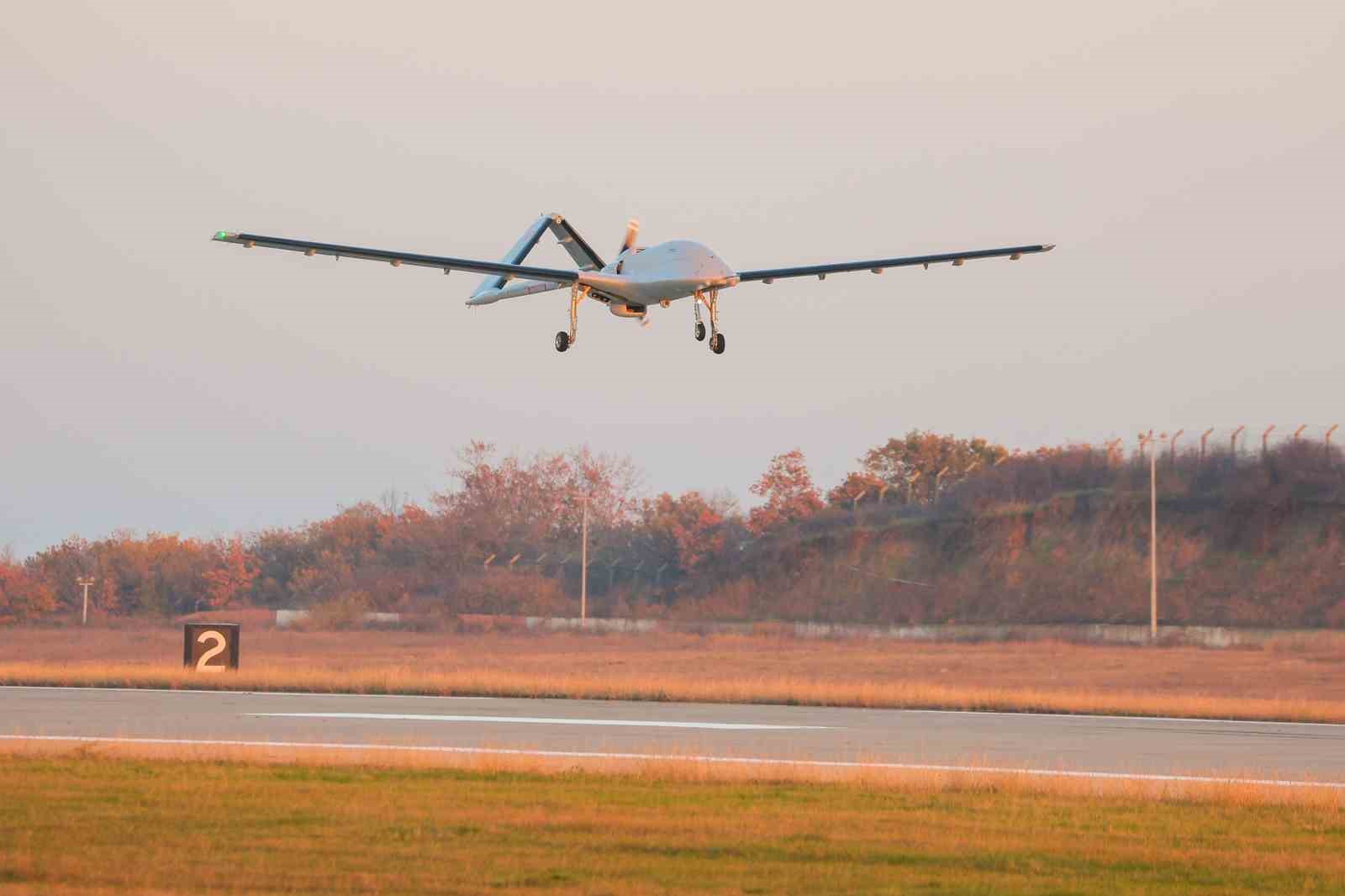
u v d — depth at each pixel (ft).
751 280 290.76
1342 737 377.09
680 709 438.40
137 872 166.30
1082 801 244.83
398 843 188.65
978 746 343.26
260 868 169.99
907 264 291.79
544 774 264.93
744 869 176.76
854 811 226.99
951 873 177.99
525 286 326.44
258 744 317.83
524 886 164.66
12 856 173.27
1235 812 234.99
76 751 288.51
